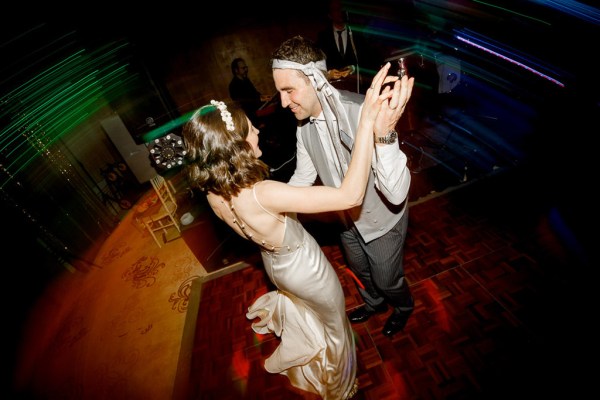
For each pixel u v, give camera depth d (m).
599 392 1.59
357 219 1.58
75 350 3.00
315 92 1.40
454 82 3.58
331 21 3.90
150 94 6.31
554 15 3.37
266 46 7.34
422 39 4.32
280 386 2.08
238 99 5.41
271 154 3.95
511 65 3.67
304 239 1.56
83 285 3.97
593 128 2.93
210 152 1.22
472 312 2.16
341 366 1.82
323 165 1.70
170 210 4.02
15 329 3.32
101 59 5.36
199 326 2.73
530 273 2.30
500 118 3.55
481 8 3.99
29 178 4.07
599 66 2.97
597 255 2.28
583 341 1.82
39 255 3.86
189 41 6.93
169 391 2.32
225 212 1.39
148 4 6.34
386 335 2.16
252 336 2.49
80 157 5.00
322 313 1.68
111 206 5.24
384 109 1.11
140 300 3.34
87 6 5.09
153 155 3.02
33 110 4.28
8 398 2.76
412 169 3.32
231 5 6.83
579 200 2.72
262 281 2.99
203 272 3.43
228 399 2.10
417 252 2.74
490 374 1.82
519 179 3.15
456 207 3.11
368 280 2.07
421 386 1.87
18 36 4.16
